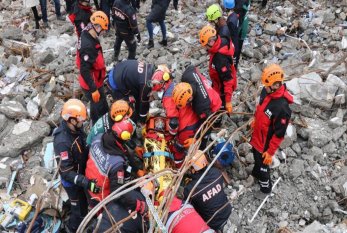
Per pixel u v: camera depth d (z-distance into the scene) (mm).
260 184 5801
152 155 5543
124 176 4641
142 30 8656
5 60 7723
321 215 5816
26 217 5309
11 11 9664
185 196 4883
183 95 5074
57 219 5434
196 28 8633
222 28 5859
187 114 5465
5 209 5480
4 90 7133
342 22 8523
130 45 7145
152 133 5777
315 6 8961
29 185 5773
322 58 7715
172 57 7863
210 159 5820
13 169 6008
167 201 4105
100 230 4469
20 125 6406
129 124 4602
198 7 9281
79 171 4930
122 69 5754
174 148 5676
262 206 5852
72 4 8742
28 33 8766
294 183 6043
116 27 6992
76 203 5082
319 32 8281
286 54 7871
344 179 6004
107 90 6414
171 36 8383
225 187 5992
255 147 5469
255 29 8453
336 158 6301
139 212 4578
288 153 6293
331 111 6855
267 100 5070
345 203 5887
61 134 4703
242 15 6758
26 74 7449
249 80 7402
